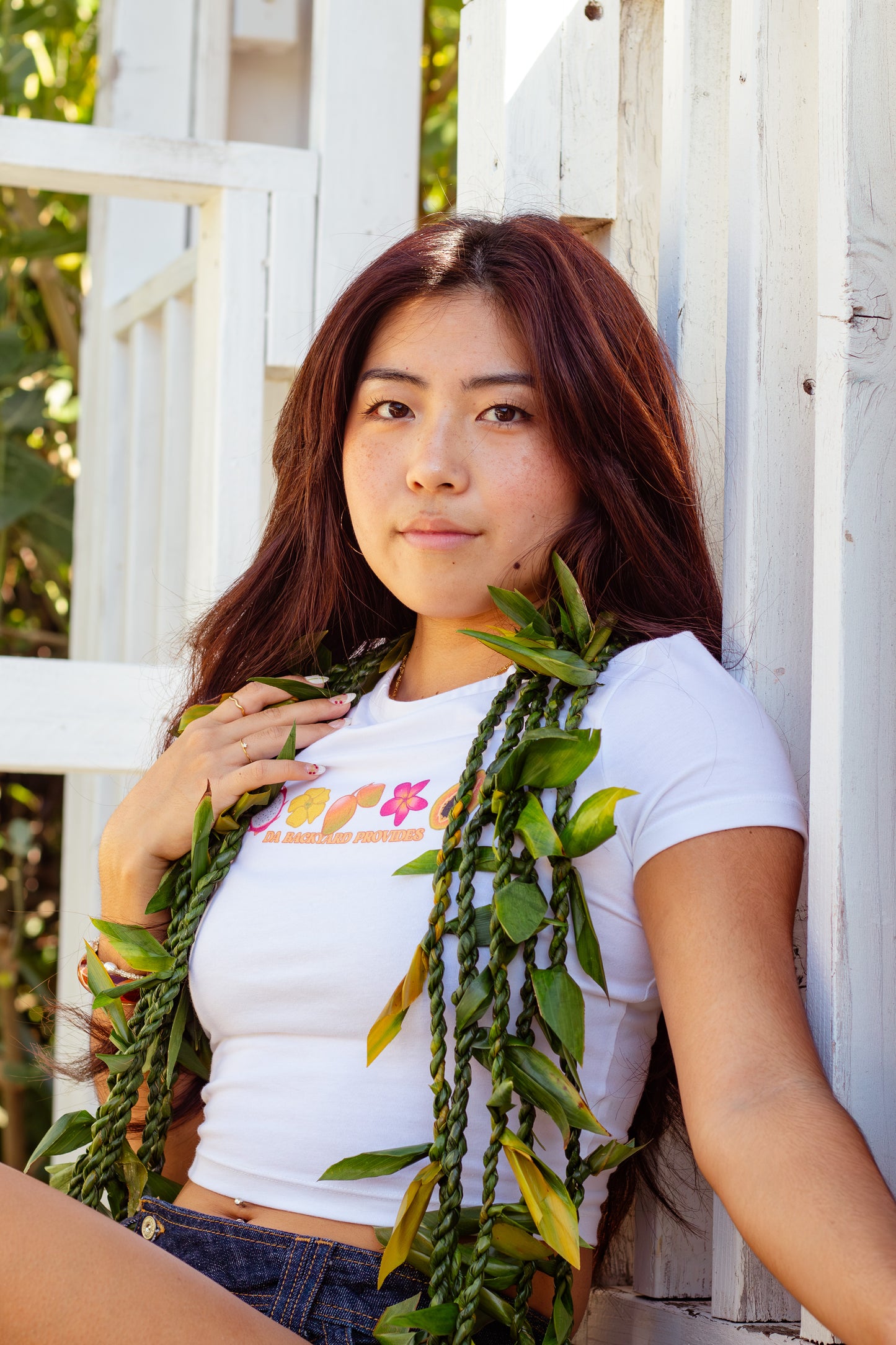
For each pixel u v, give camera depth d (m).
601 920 1.19
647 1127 1.37
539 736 1.16
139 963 1.35
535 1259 1.14
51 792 4.38
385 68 2.23
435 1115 1.13
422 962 1.15
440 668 1.45
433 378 1.34
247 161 2.16
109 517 3.04
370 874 1.25
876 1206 0.89
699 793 1.14
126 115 3.04
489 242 1.38
